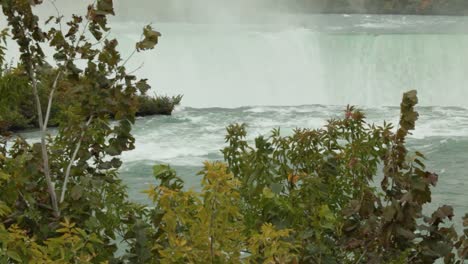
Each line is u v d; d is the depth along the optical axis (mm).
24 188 6926
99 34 7781
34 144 7121
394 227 6285
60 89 7629
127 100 7559
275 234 4984
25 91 7465
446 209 6586
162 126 32125
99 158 7652
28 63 7473
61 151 7504
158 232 6262
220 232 4820
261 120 34719
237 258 4863
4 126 7805
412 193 6211
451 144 28734
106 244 6836
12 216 6754
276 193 7098
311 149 7934
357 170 7727
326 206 6660
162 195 5012
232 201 5035
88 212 7027
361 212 6512
